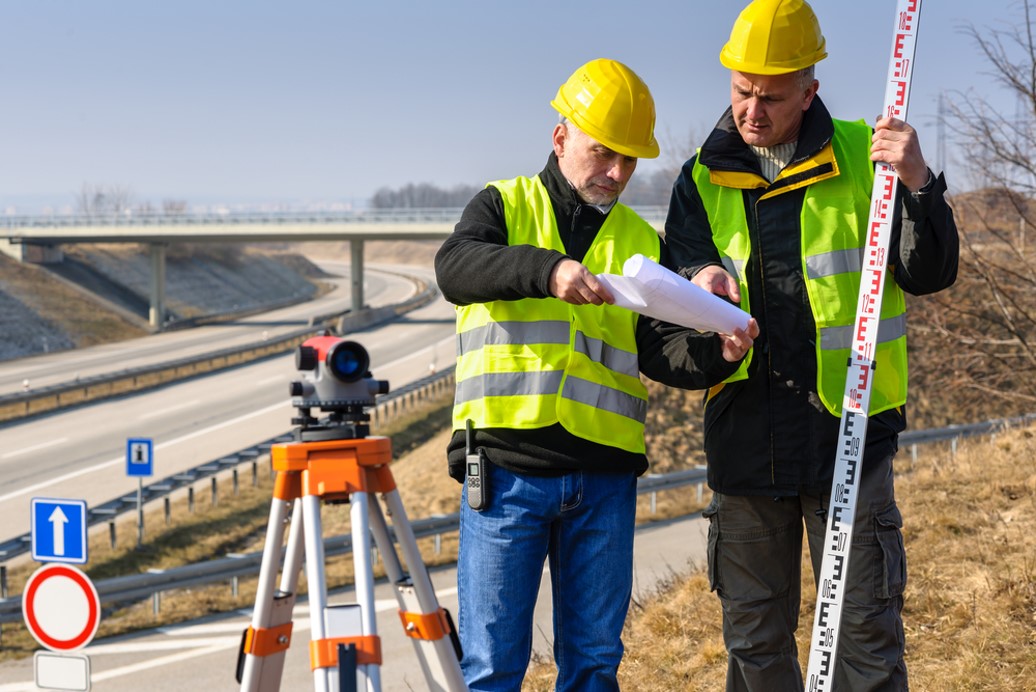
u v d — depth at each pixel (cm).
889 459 320
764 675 341
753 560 339
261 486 2209
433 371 3825
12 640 1200
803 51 304
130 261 8250
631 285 262
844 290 318
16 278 6600
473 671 314
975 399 1588
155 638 1172
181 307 7725
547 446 306
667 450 2670
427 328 6241
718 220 333
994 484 810
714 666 537
